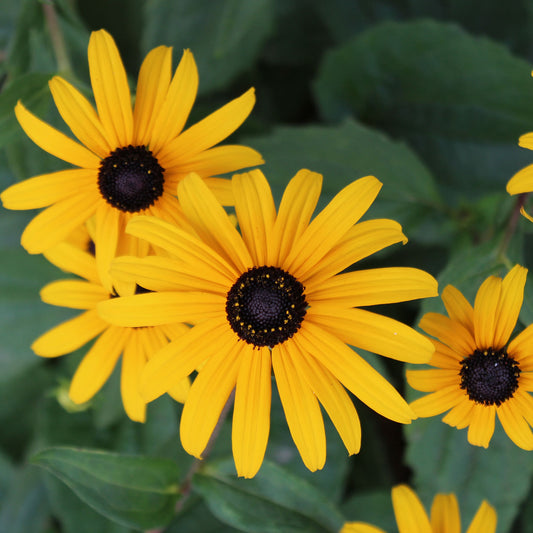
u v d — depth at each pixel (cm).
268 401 35
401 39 46
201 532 44
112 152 37
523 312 38
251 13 44
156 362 35
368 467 47
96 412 45
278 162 43
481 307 36
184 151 37
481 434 36
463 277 39
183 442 35
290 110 52
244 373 35
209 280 35
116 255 37
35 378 49
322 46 52
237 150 37
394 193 43
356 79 48
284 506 39
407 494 37
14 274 46
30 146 41
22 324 46
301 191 35
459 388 36
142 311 35
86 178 37
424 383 36
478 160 47
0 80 43
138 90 37
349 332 35
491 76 45
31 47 41
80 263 39
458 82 46
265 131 46
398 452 47
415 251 47
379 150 43
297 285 35
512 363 36
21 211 46
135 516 38
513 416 36
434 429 41
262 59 52
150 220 34
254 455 35
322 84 48
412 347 34
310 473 44
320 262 35
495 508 41
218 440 44
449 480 41
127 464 38
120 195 37
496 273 39
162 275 35
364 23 51
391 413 35
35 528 48
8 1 45
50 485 46
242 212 35
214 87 47
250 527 39
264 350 35
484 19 50
